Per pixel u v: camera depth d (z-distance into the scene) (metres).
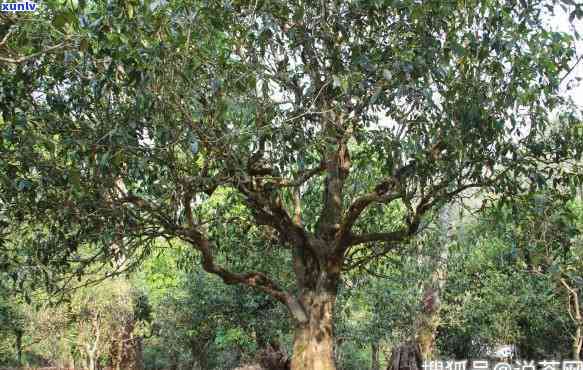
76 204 7.49
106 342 17.59
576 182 7.92
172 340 19.03
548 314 17.53
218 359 22.11
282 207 9.10
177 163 7.34
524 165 8.02
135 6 5.99
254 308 15.31
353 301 16.16
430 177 8.00
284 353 14.56
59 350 20.34
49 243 8.20
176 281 21.84
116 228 7.95
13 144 6.91
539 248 8.24
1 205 7.70
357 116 7.54
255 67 7.04
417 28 6.91
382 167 7.85
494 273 17.27
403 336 16.81
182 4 6.40
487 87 7.23
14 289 8.25
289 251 12.97
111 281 16.97
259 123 6.89
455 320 17.53
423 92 6.76
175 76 6.46
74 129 7.05
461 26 7.14
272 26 6.89
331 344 8.85
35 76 6.90
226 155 7.02
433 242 13.55
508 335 18.02
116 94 6.77
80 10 5.73
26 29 5.57
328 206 9.45
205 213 10.96
